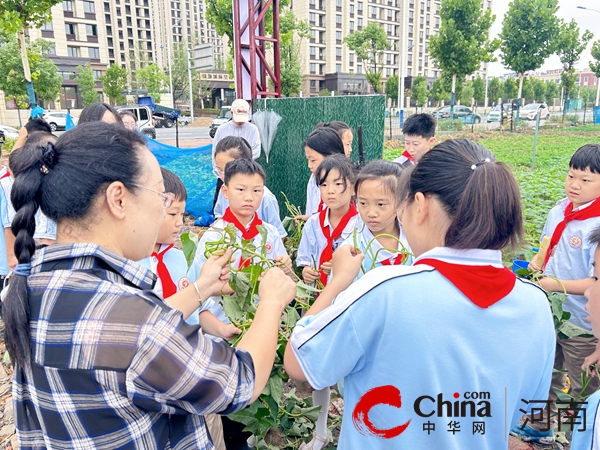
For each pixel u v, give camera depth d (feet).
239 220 9.28
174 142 72.49
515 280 4.00
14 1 46.98
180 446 3.81
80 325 3.25
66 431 3.35
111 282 3.49
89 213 3.60
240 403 3.58
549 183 27.43
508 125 93.04
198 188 25.62
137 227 3.79
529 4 90.22
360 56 133.08
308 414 7.39
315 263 9.77
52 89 103.09
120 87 142.72
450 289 3.74
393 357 3.79
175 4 356.59
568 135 80.69
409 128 13.60
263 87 27.91
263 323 4.30
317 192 13.03
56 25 162.81
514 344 3.82
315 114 21.03
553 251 8.99
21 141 13.75
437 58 88.02
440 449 3.89
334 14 202.28
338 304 4.00
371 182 7.41
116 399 3.24
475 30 85.30
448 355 3.70
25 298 3.41
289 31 111.14
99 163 3.55
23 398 3.74
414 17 225.15
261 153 24.49
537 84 176.04
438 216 3.91
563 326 7.70
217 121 79.77
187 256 6.04
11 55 96.17
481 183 3.67
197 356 3.39
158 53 296.71
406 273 3.83
